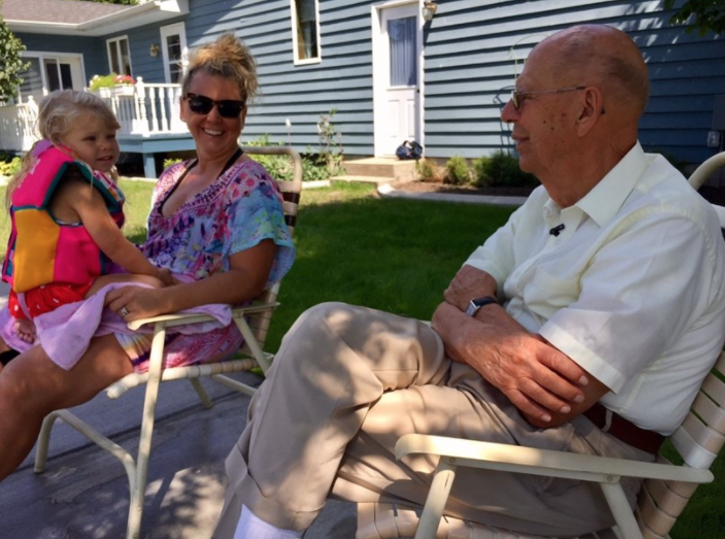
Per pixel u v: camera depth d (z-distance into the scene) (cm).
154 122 1312
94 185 214
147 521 227
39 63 1769
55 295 208
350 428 149
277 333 373
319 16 1155
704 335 146
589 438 151
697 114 746
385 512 149
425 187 919
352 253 540
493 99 922
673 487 143
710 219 147
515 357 147
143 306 205
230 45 244
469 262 201
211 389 323
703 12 518
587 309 142
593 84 150
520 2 865
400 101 1069
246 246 221
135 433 284
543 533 153
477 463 135
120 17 1530
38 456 254
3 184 1246
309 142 1243
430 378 164
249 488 148
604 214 156
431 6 955
